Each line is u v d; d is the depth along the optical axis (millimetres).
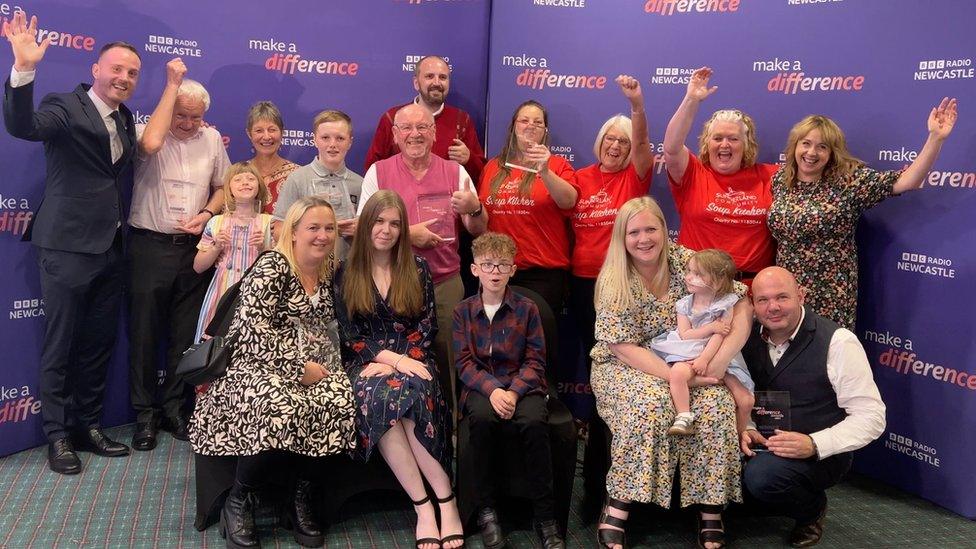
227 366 2713
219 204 3688
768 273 2781
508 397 2740
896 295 3387
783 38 3641
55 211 3229
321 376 2793
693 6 3781
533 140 3602
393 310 2934
